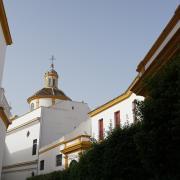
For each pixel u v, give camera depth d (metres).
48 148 33.62
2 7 18.61
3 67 21.47
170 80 9.45
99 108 28.67
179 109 8.45
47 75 48.34
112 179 14.44
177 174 9.35
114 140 14.62
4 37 21.25
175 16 12.45
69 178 22.20
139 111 10.55
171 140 8.94
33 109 42.47
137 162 13.56
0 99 20.41
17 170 38.94
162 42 13.91
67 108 40.59
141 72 16.14
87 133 31.39
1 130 22.83
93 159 16.39
